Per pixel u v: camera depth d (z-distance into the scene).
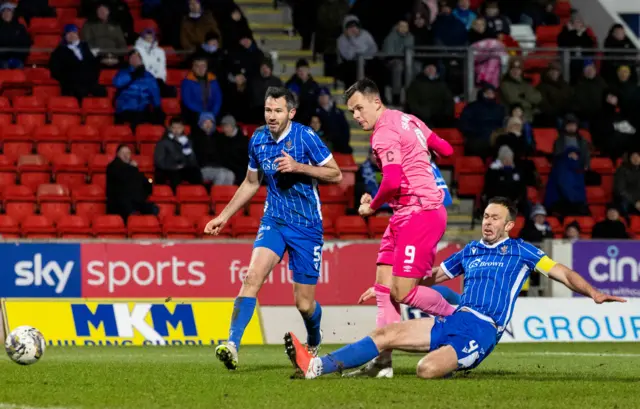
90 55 55.59
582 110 59.62
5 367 25.41
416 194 23.23
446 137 56.88
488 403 17.95
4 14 56.78
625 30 68.06
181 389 19.94
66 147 53.31
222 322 40.41
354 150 58.72
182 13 59.62
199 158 51.66
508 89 58.28
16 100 54.66
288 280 40.94
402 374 23.83
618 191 55.12
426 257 23.34
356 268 41.25
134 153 53.88
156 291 40.12
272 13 65.38
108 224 47.75
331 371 21.56
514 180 51.72
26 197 49.09
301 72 55.16
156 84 54.78
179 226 48.12
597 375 24.52
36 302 39.25
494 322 22.45
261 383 20.92
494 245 23.08
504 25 63.84
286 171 23.27
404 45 58.97
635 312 42.66
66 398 18.66
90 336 39.34
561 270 22.62
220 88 55.25
